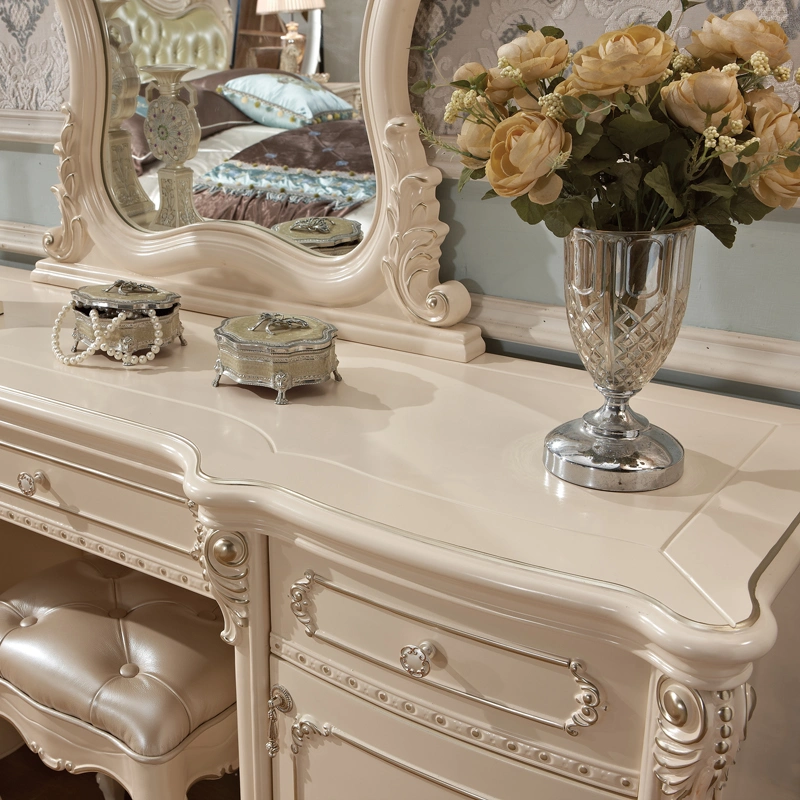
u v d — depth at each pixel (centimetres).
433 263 132
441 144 90
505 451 104
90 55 150
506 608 81
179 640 131
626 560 81
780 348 114
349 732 99
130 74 147
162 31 140
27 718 131
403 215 128
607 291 89
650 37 79
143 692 122
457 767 91
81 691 123
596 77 76
